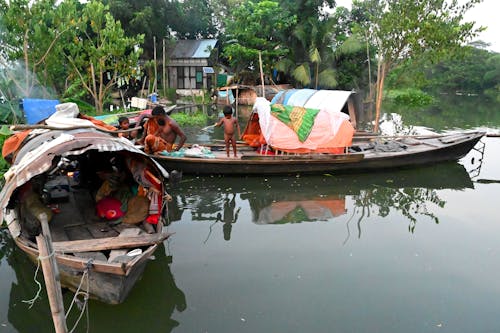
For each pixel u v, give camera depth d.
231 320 4.64
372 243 6.68
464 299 5.12
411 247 6.55
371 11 15.72
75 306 4.81
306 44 27.66
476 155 13.21
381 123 20.56
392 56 15.22
